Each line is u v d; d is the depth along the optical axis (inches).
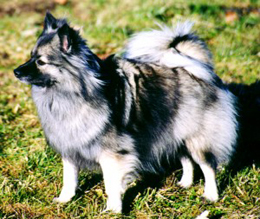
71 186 145.7
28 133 186.1
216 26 284.0
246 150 174.1
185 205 143.7
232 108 153.6
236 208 141.5
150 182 159.5
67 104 125.5
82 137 127.9
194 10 308.5
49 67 123.8
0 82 233.6
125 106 134.0
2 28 312.0
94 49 262.4
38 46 125.6
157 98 139.5
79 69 123.0
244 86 215.0
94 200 147.8
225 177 159.0
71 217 138.1
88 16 327.6
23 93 221.6
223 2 330.0
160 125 142.3
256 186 151.9
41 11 349.1
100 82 126.5
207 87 144.6
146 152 147.1
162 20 298.7
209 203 144.9
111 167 132.2
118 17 314.7
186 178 158.2
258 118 193.8
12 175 159.8
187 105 141.5
